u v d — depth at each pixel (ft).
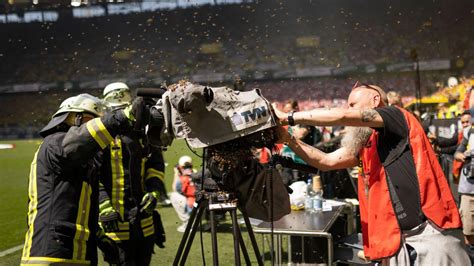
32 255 9.18
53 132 10.00
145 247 12.96
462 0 112.27
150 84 121.19
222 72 122.62
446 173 24.11
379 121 9.27
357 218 20.65
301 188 17.42
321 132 24.61
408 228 9.20
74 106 10.01
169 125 8.56
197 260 18.49
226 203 8.87
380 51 116.37
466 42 111.34
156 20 123.75
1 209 35.04
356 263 14.61
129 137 12.43
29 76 128.67
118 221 12.28
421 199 9.11
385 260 9.82
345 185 22.36
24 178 54.34
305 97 118.01
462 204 18.29
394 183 9.32
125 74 123.54
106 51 126.41
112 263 11.21
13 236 26.08
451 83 35.29
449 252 9.09
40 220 9.30
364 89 10.38
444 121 24.62
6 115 128.57
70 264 9.32
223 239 21.50
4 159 77.30
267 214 9.24
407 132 9.34
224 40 125.70
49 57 128.77
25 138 125.90
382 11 118.21
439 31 114.01
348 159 10.46
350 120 9.10
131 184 12.42
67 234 9.34
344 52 118.52
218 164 8.77
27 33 126.11
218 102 8.43
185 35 125.39
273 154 9.62
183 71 122.62
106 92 13.19
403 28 116.98
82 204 9.64
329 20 121.19
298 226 14.52
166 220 27.35
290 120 9.00
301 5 120.98
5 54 129.18
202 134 8.46
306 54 121.19
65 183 9.46
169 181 43.93
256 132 8.75
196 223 9.50
